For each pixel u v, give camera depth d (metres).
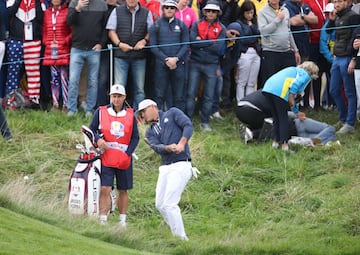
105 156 42.94
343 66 55.22
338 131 55.84
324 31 58.72
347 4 55.44
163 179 42.38
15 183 45.03
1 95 56.69
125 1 56.72
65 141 52.66
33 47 56.47
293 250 39.53
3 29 53.72
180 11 56.84
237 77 58.44
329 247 40.34
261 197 48.53
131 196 47.81
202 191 49.00
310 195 47.91
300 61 59.19
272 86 51.94
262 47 57.56
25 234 34.78
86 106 56.38
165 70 55.28
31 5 56.38
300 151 52.62
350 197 46.78
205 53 55.94
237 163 51.53
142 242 39.50
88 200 42.78
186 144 42.50
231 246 39.62
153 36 55.16
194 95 56.31
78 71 55.84
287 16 57.62
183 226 42.91
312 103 61.00
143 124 53.44
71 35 56.00
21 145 51.78
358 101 56.56
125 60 55.47
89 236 38.38
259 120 53.88
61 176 49.44
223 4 58.50
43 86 57.66
